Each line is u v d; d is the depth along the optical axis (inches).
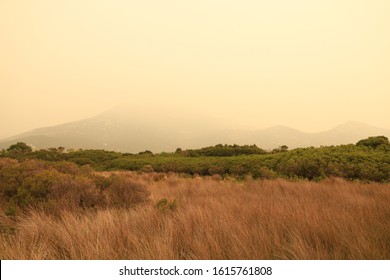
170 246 169.2
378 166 837.2
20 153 2290.8
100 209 313.1
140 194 381.7
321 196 402.9
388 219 228.1
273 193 454.6
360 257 149.7
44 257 161.6
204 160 1477.6
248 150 2034.9
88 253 161.3
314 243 175.6
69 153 2455.7
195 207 290.7
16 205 307.3
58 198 315.9
